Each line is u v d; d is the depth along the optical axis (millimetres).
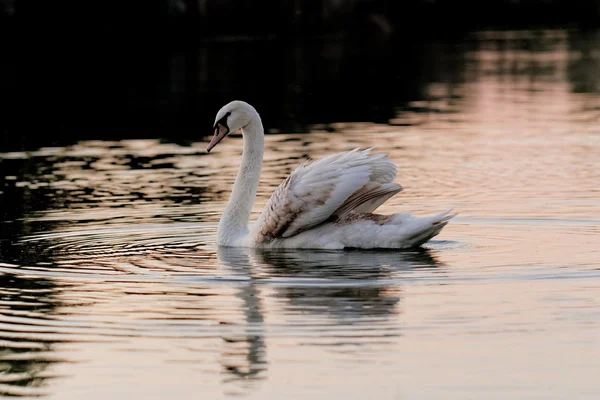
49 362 9703
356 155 13859
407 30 56594
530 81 37281
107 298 11602
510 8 62844
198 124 28375
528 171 20266
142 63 42500
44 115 30391
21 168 22172
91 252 13984
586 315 10664
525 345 9859
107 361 9688
